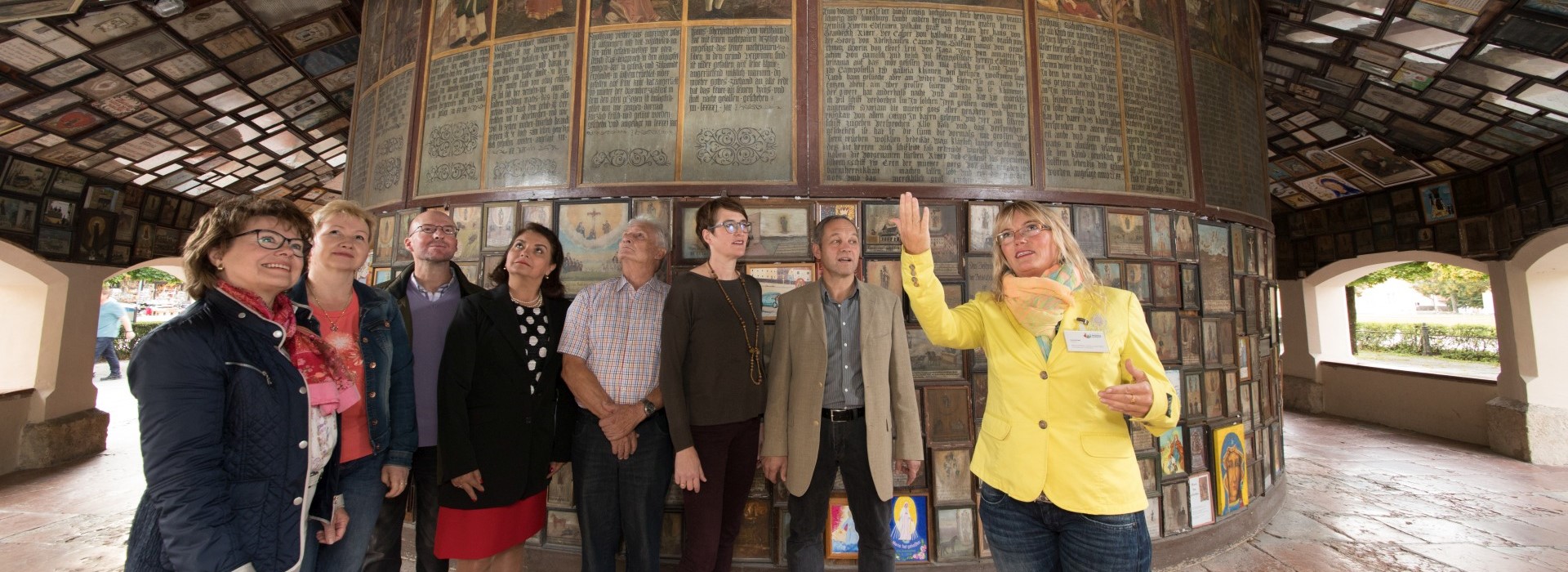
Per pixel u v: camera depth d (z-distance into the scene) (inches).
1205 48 147.9
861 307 91.6
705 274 90.3
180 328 51.5
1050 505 65.7
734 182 120.6
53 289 200.8
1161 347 129.1
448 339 84.4
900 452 91.0
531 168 126.7
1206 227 140.5
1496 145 189.0
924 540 116.3
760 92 122.8
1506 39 138.6
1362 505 155.7
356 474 74.0
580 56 126.7
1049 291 65.4
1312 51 178.5
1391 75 173.6
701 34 124.6
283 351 58.1
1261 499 142.3
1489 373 243.9
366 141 154.7
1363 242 260.2
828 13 124.7
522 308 89.0
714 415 85.3
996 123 125.3
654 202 121.3
